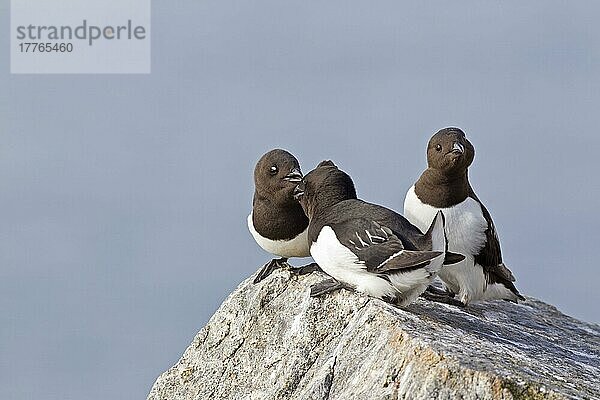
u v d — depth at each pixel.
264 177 14.25
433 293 14.79
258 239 14.70
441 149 13.74
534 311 16.33
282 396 12.98
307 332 12.96
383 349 11.22
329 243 12.41
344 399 11.27
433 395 10.38
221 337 14.77
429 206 14.13
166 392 15.11
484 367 10.45
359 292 12.55
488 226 14.34
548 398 10.21
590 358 13.23
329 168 13.20
